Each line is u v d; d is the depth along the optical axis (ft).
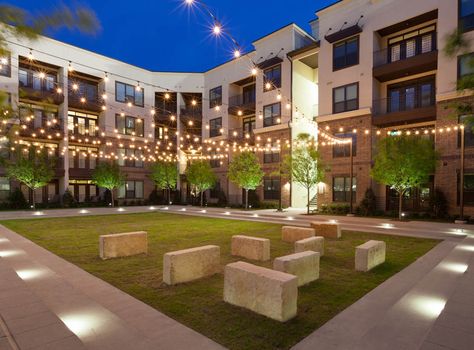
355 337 12.77
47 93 86.33
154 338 12.65
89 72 97.91
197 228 47.19
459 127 52.65
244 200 102.42
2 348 11.28
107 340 12.42
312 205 88.69
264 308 15.02
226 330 13.50
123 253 28.19
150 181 113.70
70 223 53.98
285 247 32.24
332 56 76.69
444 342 12.10
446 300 16.80
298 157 70.33
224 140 107.55
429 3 61.36
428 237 38.63
